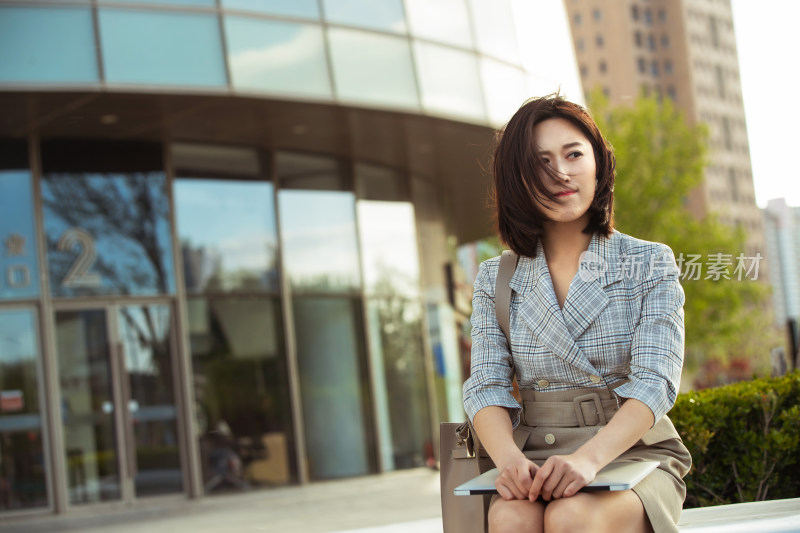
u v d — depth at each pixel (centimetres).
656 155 2728
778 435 375
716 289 2689
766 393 393
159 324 1130
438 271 1426
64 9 947
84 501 1065
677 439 233
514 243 239
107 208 1119
